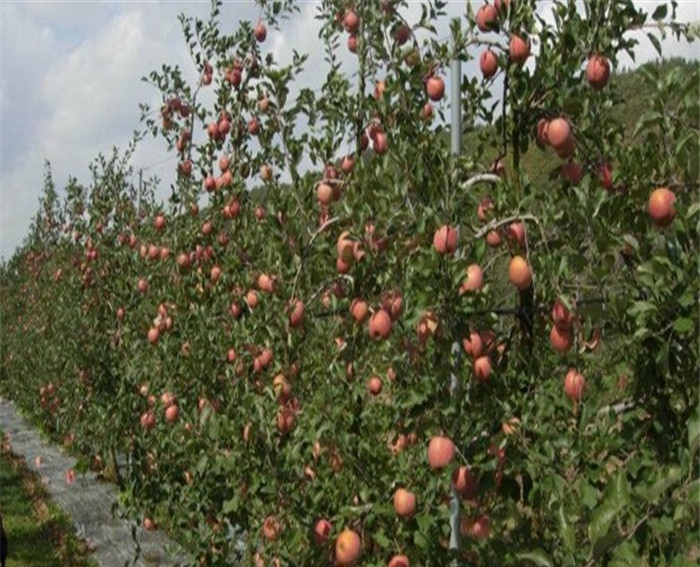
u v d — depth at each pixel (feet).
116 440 32.09
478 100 13.70
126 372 27.61
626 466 11.76
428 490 12.85
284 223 15.52
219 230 21.50
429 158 13.03
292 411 16.07
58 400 47.73
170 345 21.77
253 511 17.29
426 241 12.41
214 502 20.06
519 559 12.21
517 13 12.55
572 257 11.35
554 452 11.82
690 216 10.91
